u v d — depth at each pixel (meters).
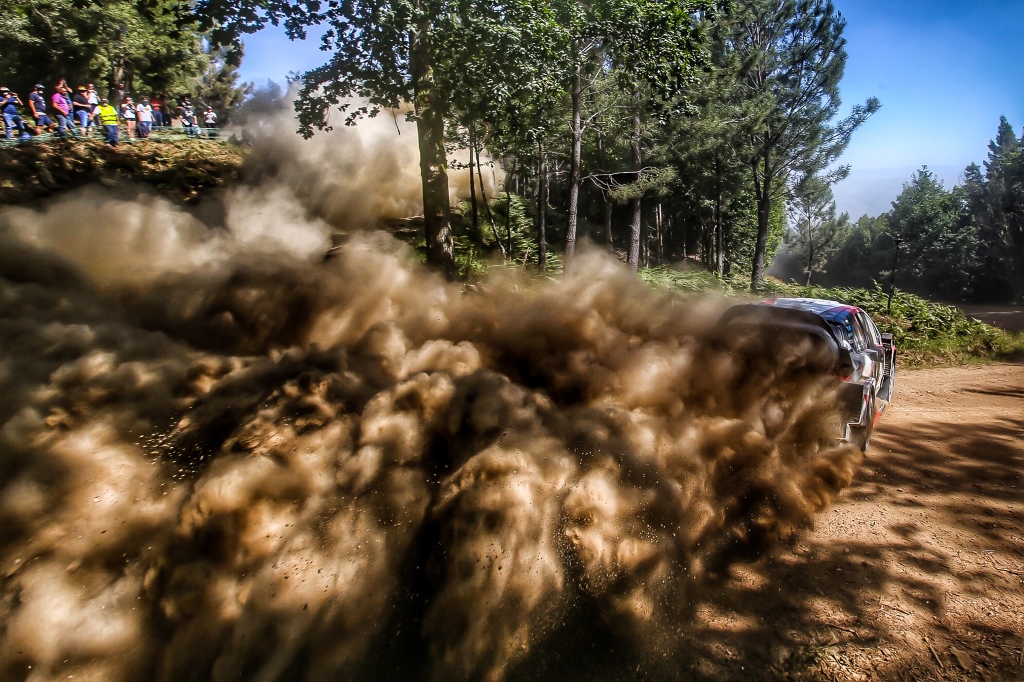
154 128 19.58
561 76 11.57
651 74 12.60
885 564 4.08
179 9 10.73
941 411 8.65
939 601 3.68
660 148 22.06
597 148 20.91
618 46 12.19
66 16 21.36
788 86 27.12
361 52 10.96
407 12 9.82
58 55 22.39
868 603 3.65
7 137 15.14
